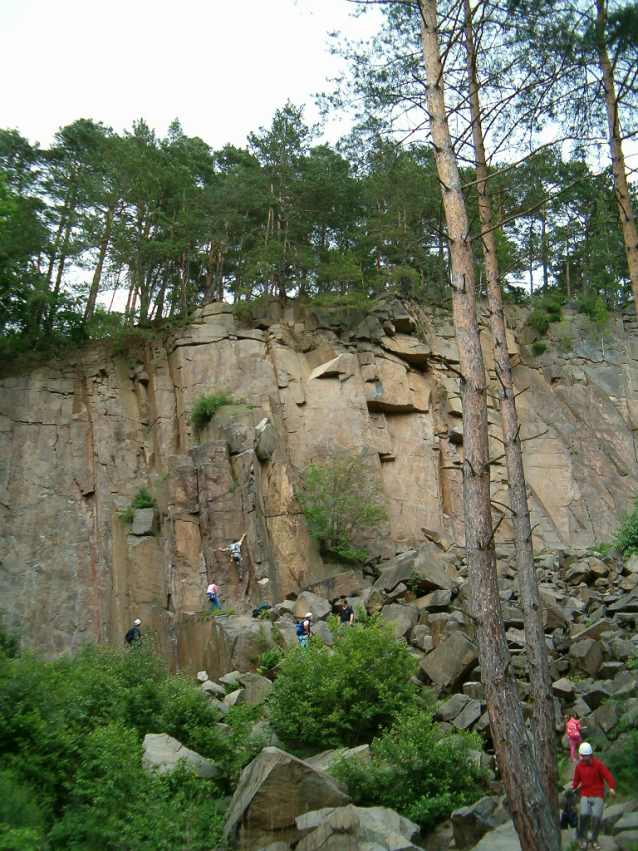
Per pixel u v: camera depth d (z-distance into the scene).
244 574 24.89
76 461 32.84
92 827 11.48
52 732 13.46
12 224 33.91
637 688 14.56
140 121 38.91
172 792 12.63
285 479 28.53
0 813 11.27
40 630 28.77
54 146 39.75
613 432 37.75
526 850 8.93
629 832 9.67
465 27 13.26
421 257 38.78
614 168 15.09
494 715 9.69
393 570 24.78
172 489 27.25
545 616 19.83
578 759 12.75
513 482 14.84
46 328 36.41
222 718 16.33
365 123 13.98
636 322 42.25
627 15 12.46
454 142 13.25
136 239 36.53
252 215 41.69
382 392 34.78
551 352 40.12
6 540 30.22
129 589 27.91
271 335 35.72
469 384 11.68
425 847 11.64
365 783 12.77
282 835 11.40
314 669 15.80
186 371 34.16
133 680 16.42
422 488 33.50
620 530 28.98
